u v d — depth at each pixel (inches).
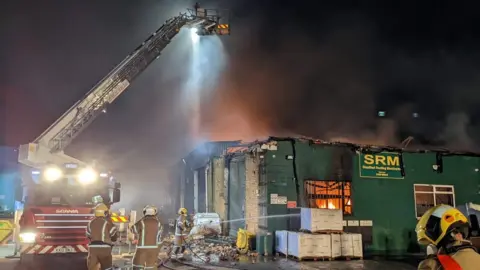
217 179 719.7
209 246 550.0
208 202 748.0
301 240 484.1
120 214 542.0
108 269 306.3
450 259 89.5
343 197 576.7
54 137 472.4
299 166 563.8
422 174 620.4
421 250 591.5
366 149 598.5
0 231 577.9
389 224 589.9
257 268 426.6
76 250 419.5
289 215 546.9
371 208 585.9
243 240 534.0
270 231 536.4
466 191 637.3
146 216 298.0
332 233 502.9
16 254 499.2
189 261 470.3
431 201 618.5
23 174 449.7
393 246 584.4
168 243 499.2
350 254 500.7
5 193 595.5
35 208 415.8
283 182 553.6
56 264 421.1
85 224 425.7
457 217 92.8
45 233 413.1
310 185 565.3
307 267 436.8
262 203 549.6
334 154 583.2
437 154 632.4
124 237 563.5
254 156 575.8
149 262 288.5
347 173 584.1
